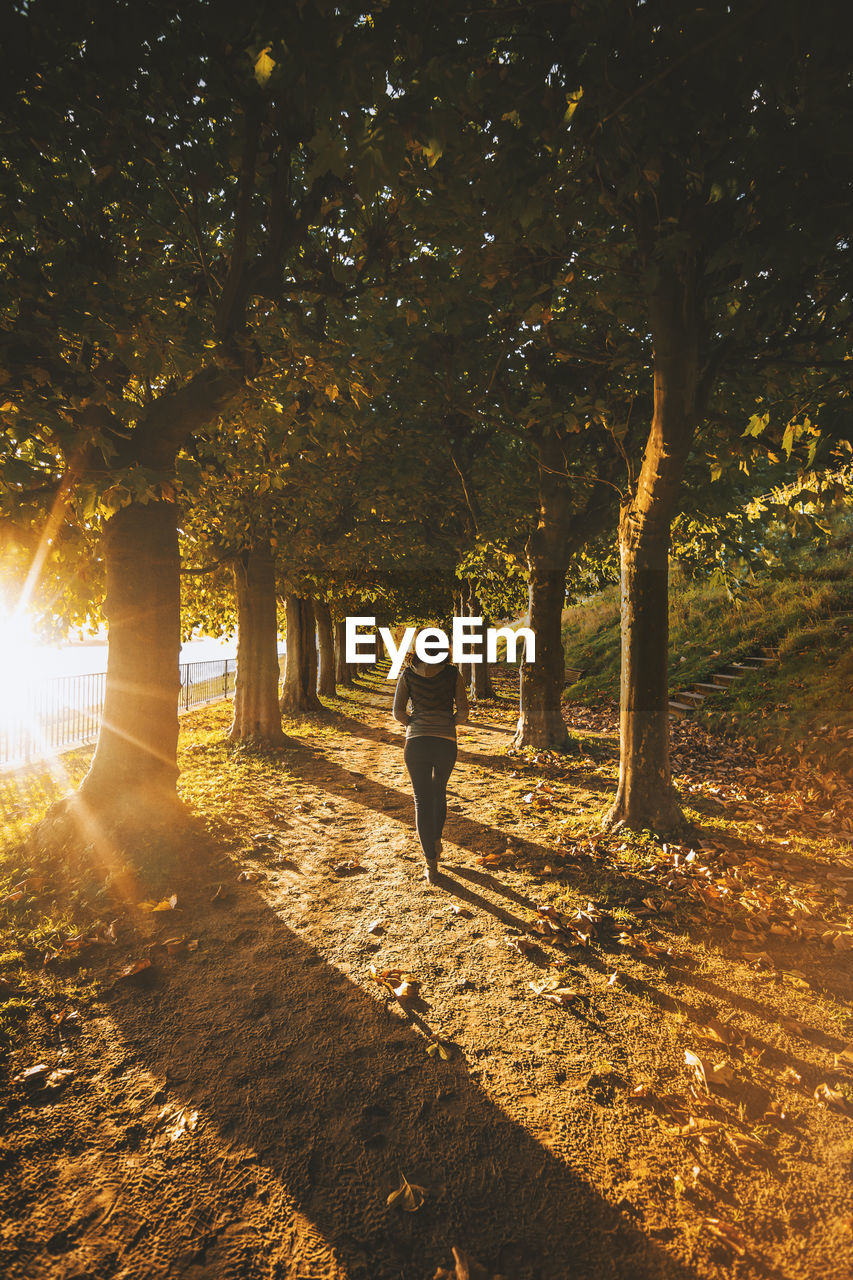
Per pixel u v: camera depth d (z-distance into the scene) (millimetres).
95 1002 3309
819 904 4246
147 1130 2471
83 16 3061
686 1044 2912
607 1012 3156
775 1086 2646
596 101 2961
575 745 9617
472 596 15375
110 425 5055
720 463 5609
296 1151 2365
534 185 3402
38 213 4016
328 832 6051
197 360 4945
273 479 7094
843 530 14172
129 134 3738
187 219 4684
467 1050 2895
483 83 3000
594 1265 1921
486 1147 2363
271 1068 2805
